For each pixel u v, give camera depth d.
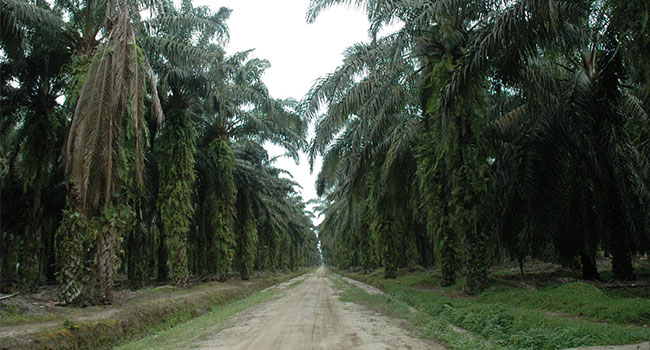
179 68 17.62
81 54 13.01
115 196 12.95
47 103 16.41
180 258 19.08
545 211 12.45
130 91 10.73
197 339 8.30
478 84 11.50
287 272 62.97
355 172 18.53
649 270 16.50
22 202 20.80
